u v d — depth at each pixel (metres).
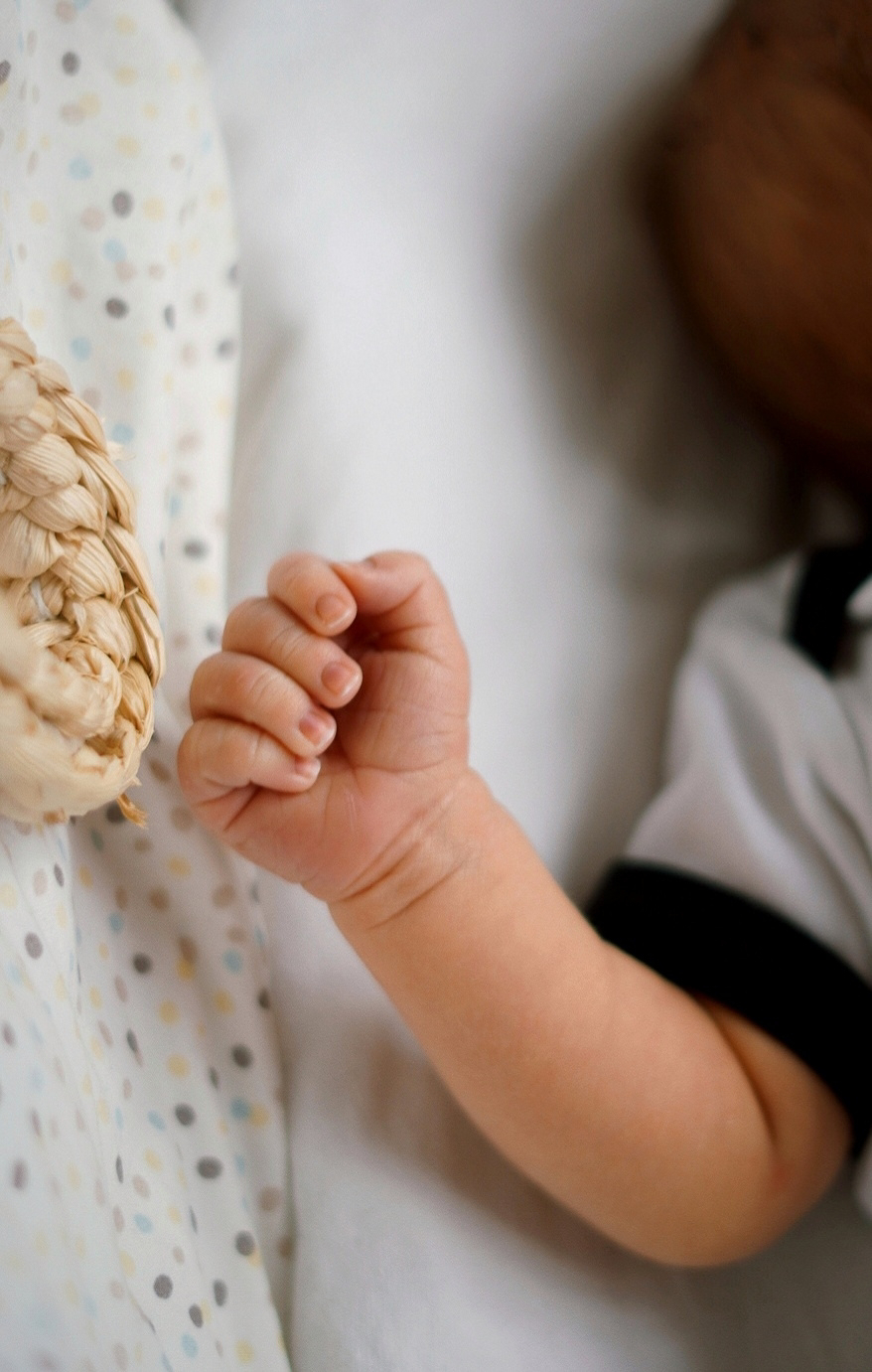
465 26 0.92
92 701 0.43
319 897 0.64
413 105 0.91
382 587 0.64
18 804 0.44
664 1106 0.67
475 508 0.88
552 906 0.67
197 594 0.70
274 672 0.59
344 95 0.90
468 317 0.90
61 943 0.50
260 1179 0.65
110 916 0.61
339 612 0.60
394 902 0.63
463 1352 0.63
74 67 0.66
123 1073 0.57
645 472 0.96
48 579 0.45
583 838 0.84
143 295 0.65
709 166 0.90
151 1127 0.58
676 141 0.93
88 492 0.46
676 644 0.93
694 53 0.96
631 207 0.98
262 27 0.90
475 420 0.89
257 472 0.84
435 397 0.88
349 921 0.64
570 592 0.90
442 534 0.86
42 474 0.45
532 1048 0.65
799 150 0.84
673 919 0.76
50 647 0.44
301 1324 0.63
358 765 0.63
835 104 0.82
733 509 1.01
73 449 0.47
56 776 0.43
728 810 0.80
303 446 0.84
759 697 0.84
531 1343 0.65
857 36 0.81
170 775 0.65
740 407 1.01
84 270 0.64
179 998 0.63
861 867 0.77
